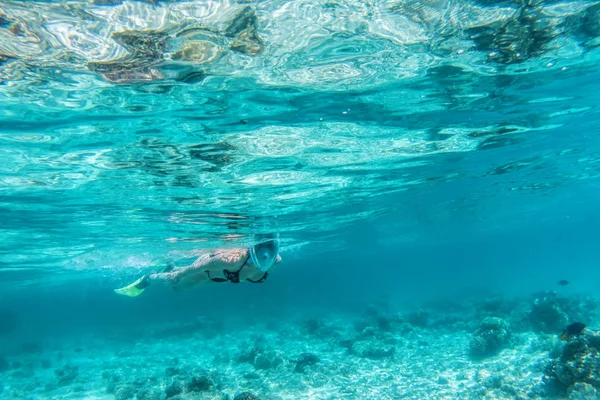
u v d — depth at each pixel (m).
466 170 18.31
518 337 17.33
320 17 5.80
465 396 11.34
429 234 47.84
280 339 27.80
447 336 22.56
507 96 10.55
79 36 5.40
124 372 21.64
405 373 14.99
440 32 6.80
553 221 64.12
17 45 5.39
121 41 5.61
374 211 24.27
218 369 19.42
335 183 15.06
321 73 7.33
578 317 20.34
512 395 10.56
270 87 7.46
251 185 12.68
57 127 7.56
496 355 15.73
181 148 9.22
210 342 30.86
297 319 39.97
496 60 8.26
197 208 13.96
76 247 19.08
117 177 10.34
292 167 11.97
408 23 6.36
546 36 7.68
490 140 14.34
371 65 7.41
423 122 10.91
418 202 24.28
